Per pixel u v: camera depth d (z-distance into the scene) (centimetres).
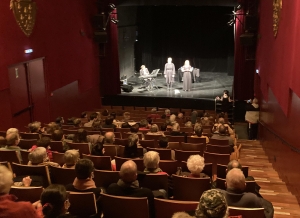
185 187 412
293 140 656
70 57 1273
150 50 2122
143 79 1772
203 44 2088
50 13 1114
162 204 319
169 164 492
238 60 1498
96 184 429
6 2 882
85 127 831
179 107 1554
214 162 577
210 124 1007
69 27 1256
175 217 218
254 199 323
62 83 1216
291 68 655
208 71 2128
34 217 219
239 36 1473
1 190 227
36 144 592
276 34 862
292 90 666
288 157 678
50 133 712
